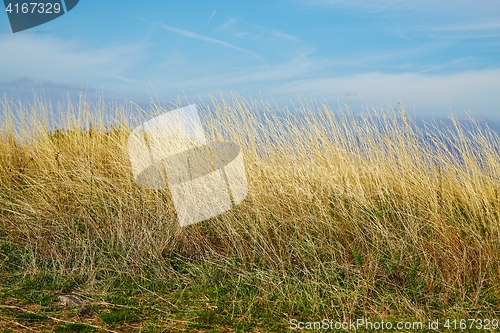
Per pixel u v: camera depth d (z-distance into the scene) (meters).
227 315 3.22
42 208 4.77
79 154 6.13
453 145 4.89
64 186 5.16
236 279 3.71
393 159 5.16
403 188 4.74
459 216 4.43
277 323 3.14
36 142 6.36
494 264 3.72
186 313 3.21
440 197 4.67
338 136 5.29
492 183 4.73
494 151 4.81
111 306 3.31
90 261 3.99
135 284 3.71
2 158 6.03
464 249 3.79
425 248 3.98
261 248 4.10
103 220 4.58
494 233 4.13
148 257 4.06
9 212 4.83
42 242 4.23
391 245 3.99
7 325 2.88
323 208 4.51
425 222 4.40
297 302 3.38
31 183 5.51
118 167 5.58
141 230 4.37
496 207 4.38
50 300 3.37
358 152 5.25
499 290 3.46
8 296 3.37
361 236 4.15
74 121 6.75
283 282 3.63
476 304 3.30
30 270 3.79
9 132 6.58
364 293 3.43
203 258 4.03
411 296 3.48
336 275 3.67
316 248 4.02
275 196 4.79
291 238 4.19
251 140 5.40
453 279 3.58
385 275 3.66
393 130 5.20
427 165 5.02
